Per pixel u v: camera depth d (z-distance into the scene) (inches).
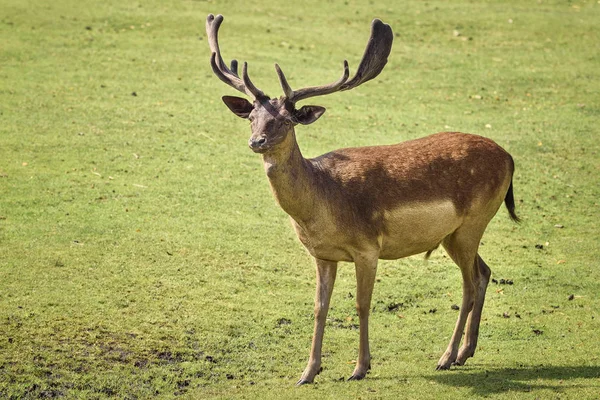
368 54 878.4
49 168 1362.0
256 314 997.2
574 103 1798.7
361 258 851.4
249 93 841.5
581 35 2210.9
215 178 1385.3
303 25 2177.7
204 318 976.3
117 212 1234.0
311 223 834.8
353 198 845.2
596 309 1037.2
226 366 885.2
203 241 1168.8
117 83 1750.7
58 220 1191.6
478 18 2300.7
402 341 956.0
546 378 837.8
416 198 867.4
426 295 1077.1
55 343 890.7
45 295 988.6
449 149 910.4
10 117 1542.8
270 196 1341.0
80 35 1995.6
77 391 816.3
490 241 1237.1
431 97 1795.0
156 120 1592.0
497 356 913.5
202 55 1934.1
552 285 1106.1
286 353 920.9
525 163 1502.2
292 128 809.5
